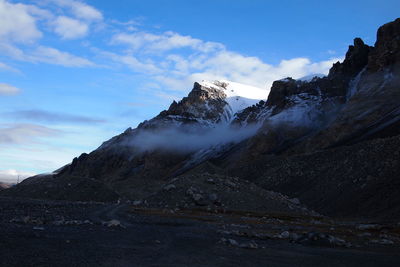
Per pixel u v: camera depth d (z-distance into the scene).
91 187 133.25
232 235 41.00
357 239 44.72
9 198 105.50
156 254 24.64
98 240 28.80
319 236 37.06
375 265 26.45
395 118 186.62
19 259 19.22
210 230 45.22
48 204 77.50
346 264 26.11
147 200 89.56
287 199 99.06
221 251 28.28
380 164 113.69
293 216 78.12
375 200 96.31
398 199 89.75
